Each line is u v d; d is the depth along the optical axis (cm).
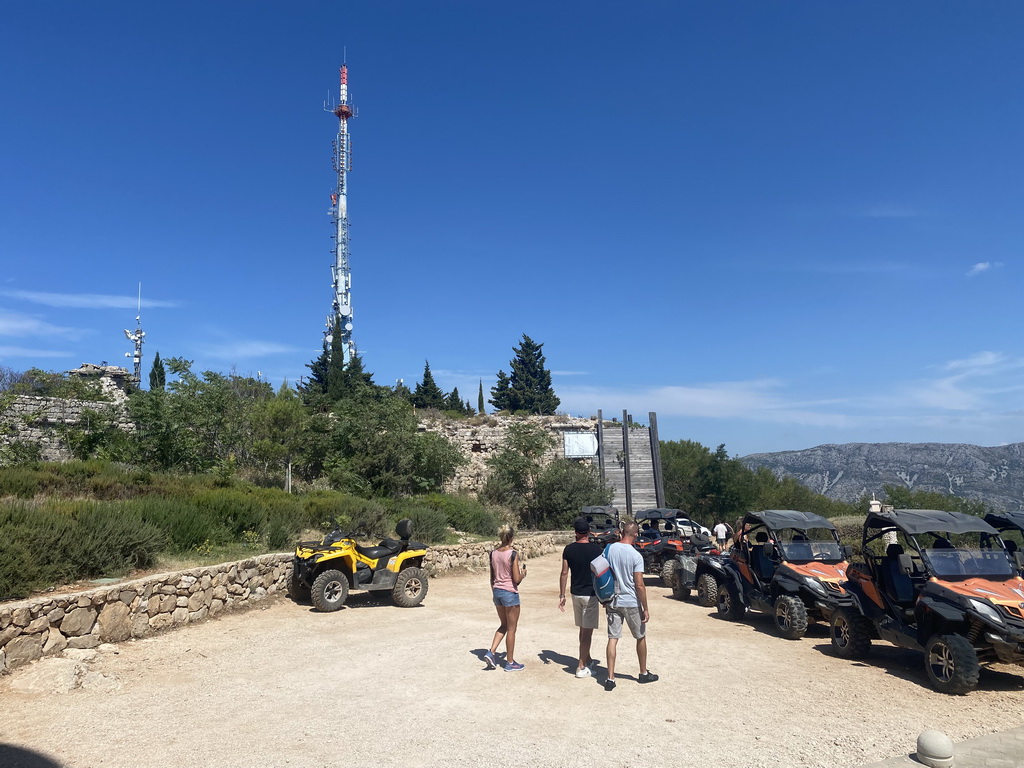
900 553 840
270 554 1185
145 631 863
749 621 1106
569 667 754
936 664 703
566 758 490
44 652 716
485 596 1325
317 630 955
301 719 574
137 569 988
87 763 472
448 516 2177
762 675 743
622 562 687
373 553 1168
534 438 2981
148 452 1802
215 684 679
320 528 1572
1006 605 689
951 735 557
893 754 509
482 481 2962
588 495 2867
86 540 909
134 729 545
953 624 739
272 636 905
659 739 532
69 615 755
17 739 515
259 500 1467
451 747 509
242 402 2159
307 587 1171
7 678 652
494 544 1886
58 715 573
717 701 638
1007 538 884
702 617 1135
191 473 1803
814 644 928
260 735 534
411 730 547
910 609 807
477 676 712
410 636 920
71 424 1792
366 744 515
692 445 4656
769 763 488
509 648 737
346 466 2211
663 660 800
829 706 630
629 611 680
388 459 2330
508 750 504
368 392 2527
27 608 702
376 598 1240
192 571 964
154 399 1814
